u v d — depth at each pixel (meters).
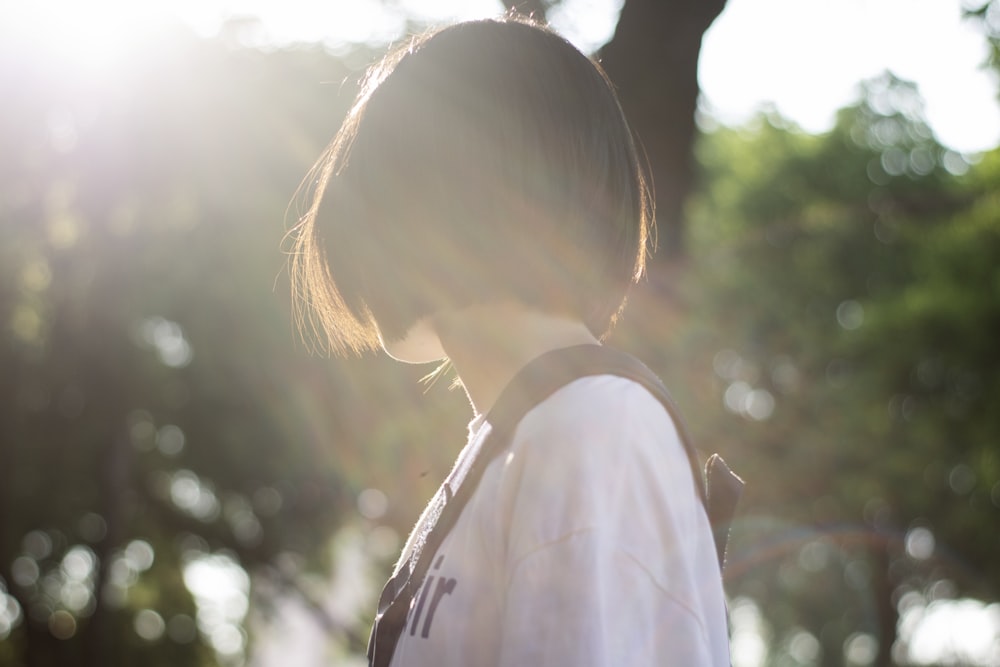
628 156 1.11
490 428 1.01
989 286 21.14
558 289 1.05
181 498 16.64
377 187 1.07
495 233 1.04
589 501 0.90
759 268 25.19
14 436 14.12
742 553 23.17
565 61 1.09
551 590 0.89
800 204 25.66
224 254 13.71
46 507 14.70
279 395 14.20
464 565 0.98
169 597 16.58
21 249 13.98
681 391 20.34
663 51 3.88
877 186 25.50
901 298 22.45
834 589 26.30
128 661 15.41
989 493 21.45
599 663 0.86
